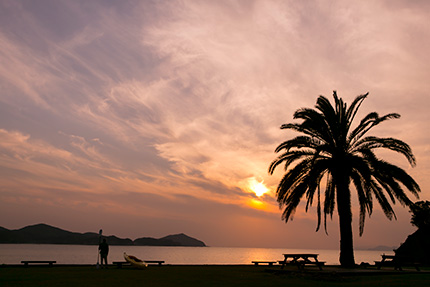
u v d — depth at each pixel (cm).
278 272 2070
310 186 2414
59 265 2556
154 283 1458
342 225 2495
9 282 1425
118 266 2469
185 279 1644
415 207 2389
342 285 1468
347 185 2522
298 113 2545
